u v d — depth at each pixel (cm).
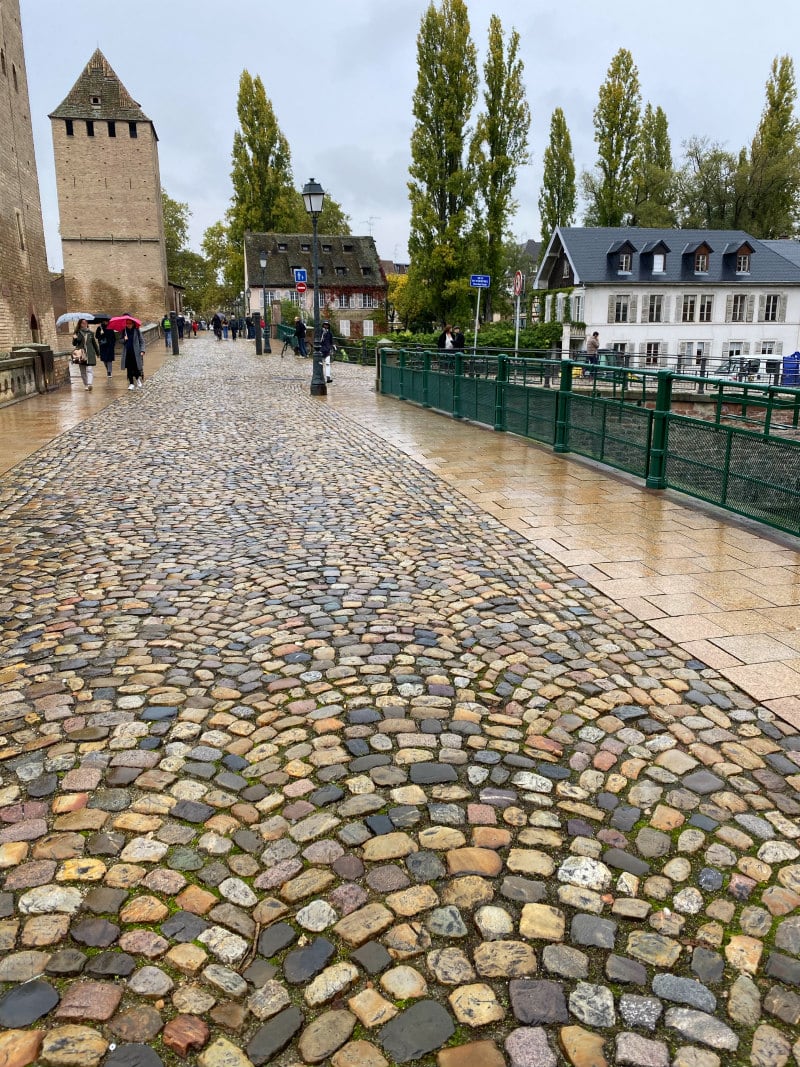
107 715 375
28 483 913
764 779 325
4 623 493
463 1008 214
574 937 239
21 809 301
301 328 3472
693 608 513
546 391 1139
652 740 354
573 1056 200
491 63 3872
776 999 218
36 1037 204
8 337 2731
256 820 295
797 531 652
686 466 816
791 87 5169
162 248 5953
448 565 611
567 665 431
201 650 452
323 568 606
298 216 7194
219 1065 197
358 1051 201
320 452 1135
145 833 287
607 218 5212
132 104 5422
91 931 240
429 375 1647
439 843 282
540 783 320
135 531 713
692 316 4556
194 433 1312
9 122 2808
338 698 392
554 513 767
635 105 5053
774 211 5394
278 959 230
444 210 3916
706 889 261
